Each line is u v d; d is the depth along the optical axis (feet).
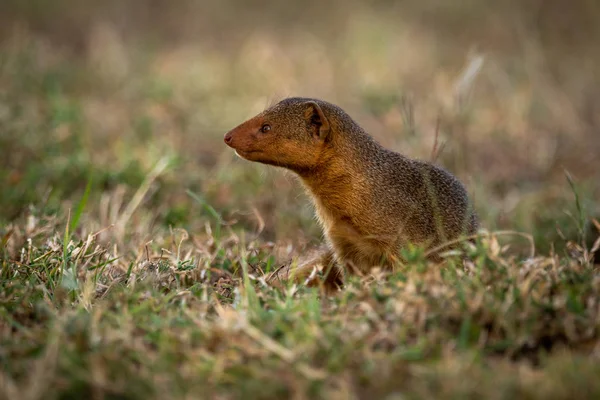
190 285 29.37
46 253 29.63
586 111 68.13
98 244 34.12
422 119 59.57
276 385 19.49
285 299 25.82
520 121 61.31
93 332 21.77
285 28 96.99
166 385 19.52
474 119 61.82
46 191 43.29
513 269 24.72
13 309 24.94
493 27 91.25
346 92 71.05
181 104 65.10
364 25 86.53
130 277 28.63
